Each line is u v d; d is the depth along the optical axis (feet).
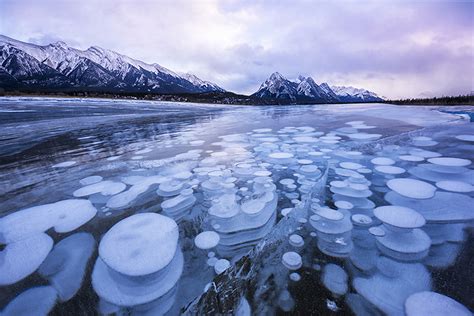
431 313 1.88
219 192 4.38
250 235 3.05
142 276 2.21
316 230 3.06
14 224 3.30
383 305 1.97
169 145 8.22
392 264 2.42
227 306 2.01
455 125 9.91
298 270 2.39
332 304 1.99
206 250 2.75
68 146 8.02
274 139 9.00
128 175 5.26
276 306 1.99
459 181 4.37
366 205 3.65
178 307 2.04
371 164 5.59
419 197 3.72
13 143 8.46
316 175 5.17
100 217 3.50
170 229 2.98
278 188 4.57
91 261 2.59
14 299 2.13
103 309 2.03
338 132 10.01
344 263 2.46
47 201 4.01
